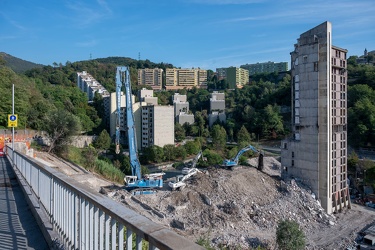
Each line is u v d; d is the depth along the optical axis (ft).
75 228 17.72
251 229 113.60
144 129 315.37
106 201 13.97
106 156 243.19
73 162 163.12
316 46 150.92
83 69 597.52
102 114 352.90
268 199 141.59
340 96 161.79
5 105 174.91
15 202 33.40
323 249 109.81
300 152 158.51
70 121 169.99
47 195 25.76
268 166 241.76
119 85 160.15
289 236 94.84
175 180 144.77
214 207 122.62
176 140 347.77
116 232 13.62
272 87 486.38
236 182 145.07
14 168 56.75
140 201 122.93
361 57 513.86
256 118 367.25
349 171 211.41
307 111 155.63
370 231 122.93
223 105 454.40
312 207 141.38
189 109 488.85
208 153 265.54
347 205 161.99
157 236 9.36
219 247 92.79
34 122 199.21
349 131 297.94
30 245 21.79
